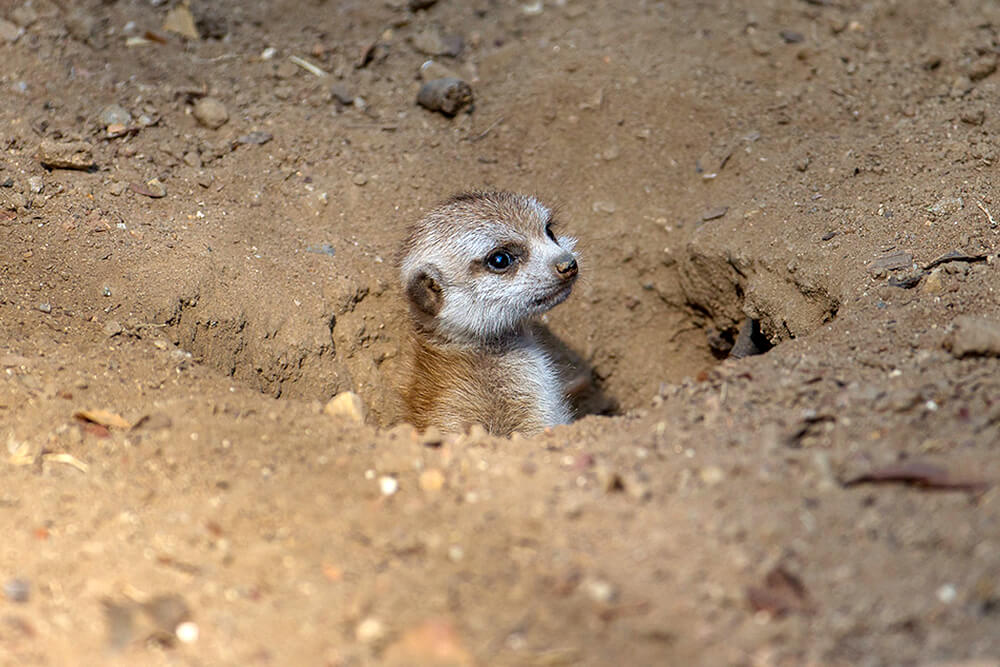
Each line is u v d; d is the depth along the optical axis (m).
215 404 0.64
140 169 0.75
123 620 0.58
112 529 0.60
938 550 0.58
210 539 0.60
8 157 0.73
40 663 0.57
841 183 0.74
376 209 0.77
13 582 0.59
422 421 0.74
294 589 0.58
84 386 0.65
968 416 0.61
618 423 0.64
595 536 0.59
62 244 0.71
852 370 0.64
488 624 0.57
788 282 0.72
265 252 0.74
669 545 0.58
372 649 0.57
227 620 0.58
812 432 0.62
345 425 0.64
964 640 0.55
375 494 0.61
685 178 0.77
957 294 0.67
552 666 0.56
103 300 0.69
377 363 0.76
